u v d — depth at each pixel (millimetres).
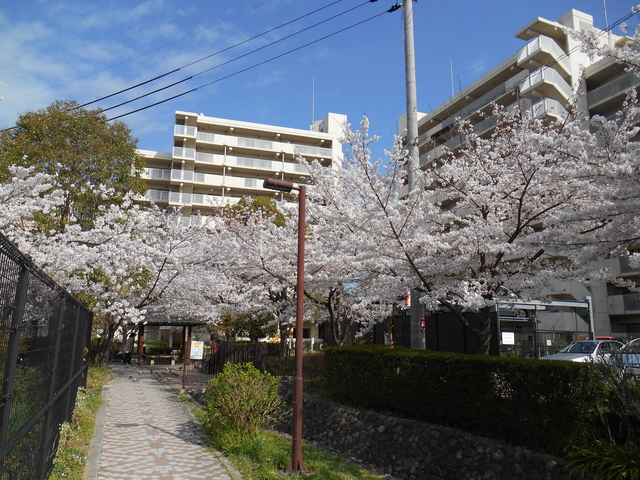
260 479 5637
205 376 15484
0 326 2598
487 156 9648
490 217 8742
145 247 14734
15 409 3123
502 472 5961
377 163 8641
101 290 14438
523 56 23297
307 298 12500
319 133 44406
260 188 41312
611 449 5020
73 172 16016
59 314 5152
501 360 6586
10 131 16156
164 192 39000
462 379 7070
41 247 12695
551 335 15602
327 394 10484
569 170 5961
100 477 5367
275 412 8625
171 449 6824
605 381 5473
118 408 10156
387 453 7535
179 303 17828
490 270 8453
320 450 8008
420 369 7844
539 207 8414
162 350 32875
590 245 6246
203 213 39719
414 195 8258
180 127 40750
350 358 9625
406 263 8664
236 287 15609
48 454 4699
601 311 23156
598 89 21234
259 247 11617
